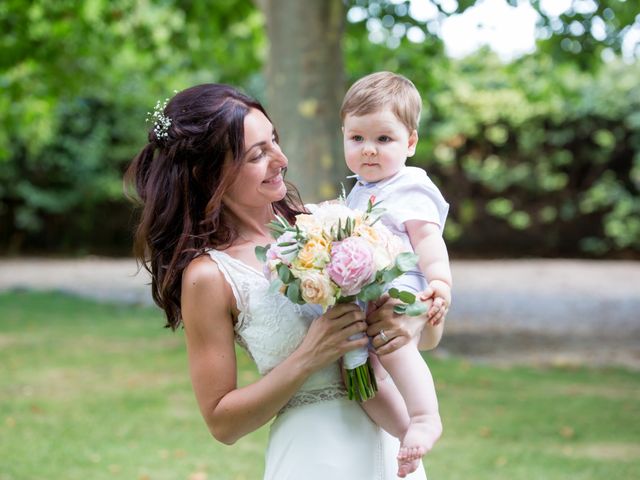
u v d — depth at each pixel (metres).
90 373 7.84
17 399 6.81
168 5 11.47
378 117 2.46
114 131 21.66
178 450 5.57
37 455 5.38
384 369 2.38
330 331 2.17
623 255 22.30
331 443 2.31
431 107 12.37
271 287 2.12
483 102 20.94
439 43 10.95
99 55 12.02
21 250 22.81
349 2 10.05
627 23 9.26
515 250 23.27
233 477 5.08
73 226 22.81
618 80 20.72
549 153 21.77
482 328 11.33
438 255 2.39
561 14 9.45
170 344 9.41
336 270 2.06
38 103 13.78
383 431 2.42
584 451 5.54
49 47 11.19
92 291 14.90
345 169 8.05
